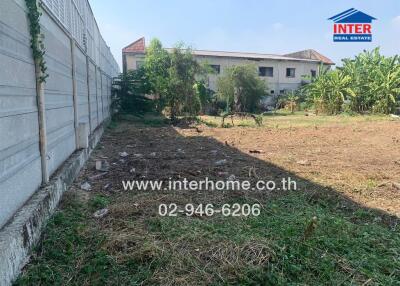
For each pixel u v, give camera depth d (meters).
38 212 3.12
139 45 24.58
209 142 9.24
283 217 3.61
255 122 14.89
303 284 2.47
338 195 4.45
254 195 4.36
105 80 13.34
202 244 2.94
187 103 18.81
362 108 21.17
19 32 3.16
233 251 2.80
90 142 7.32
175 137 10.29
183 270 2.59
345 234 3.22
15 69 3.01
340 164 6.44
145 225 3.35
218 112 22.44
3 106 2.69
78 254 2.79
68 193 4.33
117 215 3.57
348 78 20.59
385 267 2.72
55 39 4.71
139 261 2.72
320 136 10.48
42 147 3.78
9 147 2.81
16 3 3.09
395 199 4.38
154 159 6.68
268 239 3.05
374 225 3.50
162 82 17.56
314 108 23.28
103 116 12.23
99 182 4.99
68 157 5.46
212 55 26.66
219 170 5.67
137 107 16.86
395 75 19.33
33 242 2.89
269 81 29.14
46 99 4.07
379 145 8.84
